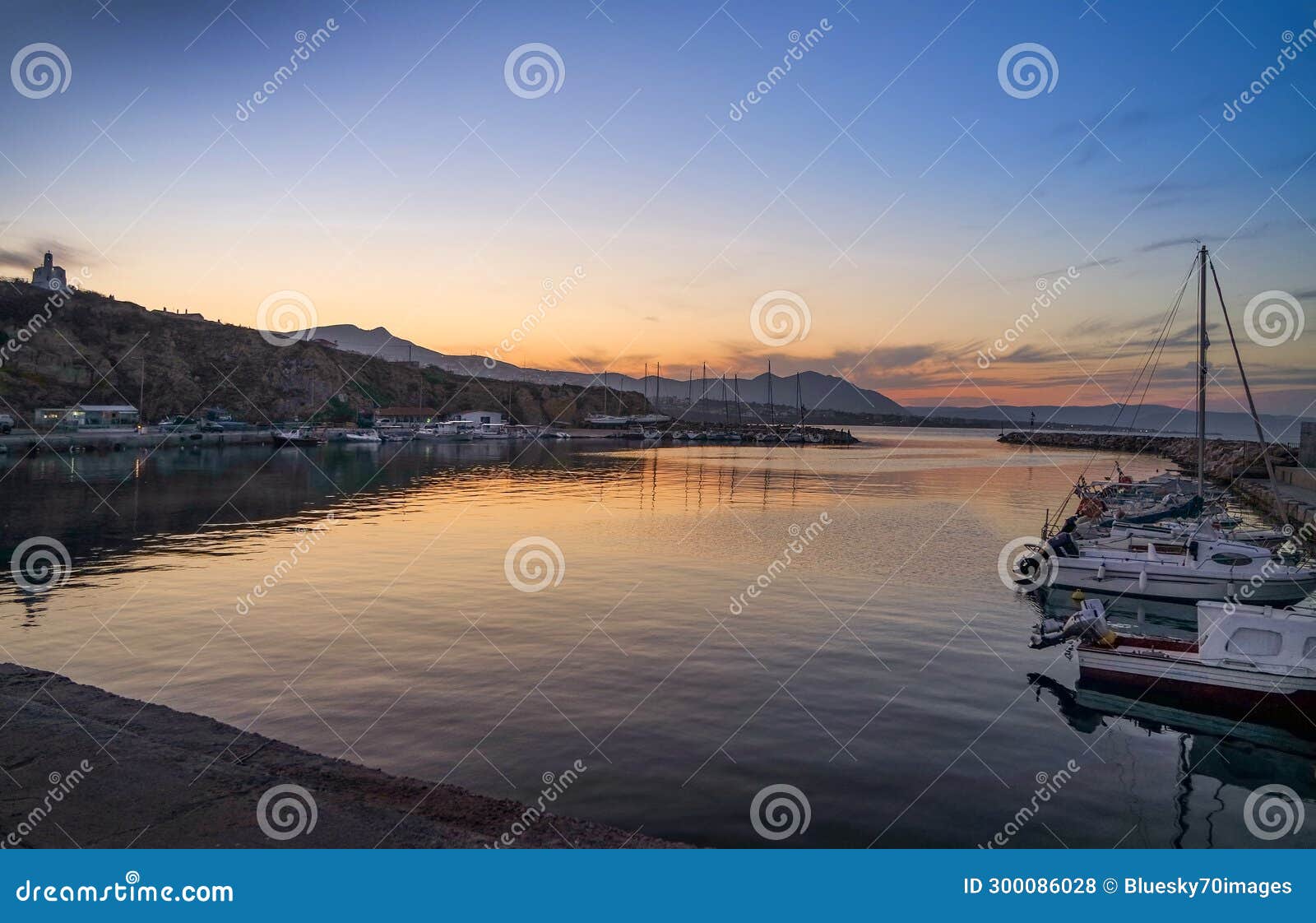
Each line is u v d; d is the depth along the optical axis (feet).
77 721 35.88
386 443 447.42
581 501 185.57
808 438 628.69
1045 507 181.37
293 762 33.09
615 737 46.01
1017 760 44.78
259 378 510.17
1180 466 333.62
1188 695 55.06
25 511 147.95
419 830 27.55
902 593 87.81
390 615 74.28
